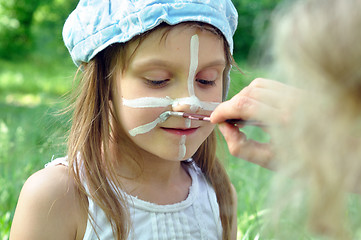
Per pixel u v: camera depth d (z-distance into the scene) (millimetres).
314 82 720
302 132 726
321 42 708
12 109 6215
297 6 794
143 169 1626
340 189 705
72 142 1602
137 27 1429
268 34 836
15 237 1511
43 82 9406
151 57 1435
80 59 1629
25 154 3180
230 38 1594
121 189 1559
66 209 1509
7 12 12609
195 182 1769
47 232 1489
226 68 1688
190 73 1465
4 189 2719
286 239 855
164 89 1476
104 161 1622
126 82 1499
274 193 821
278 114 852
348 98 689
